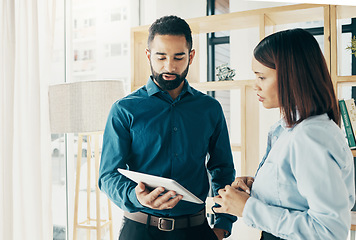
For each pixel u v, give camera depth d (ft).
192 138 4.82
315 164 3.06
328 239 2.96
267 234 3.58
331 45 6.88
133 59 8.64
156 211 4.54
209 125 5.00
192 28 8.63
